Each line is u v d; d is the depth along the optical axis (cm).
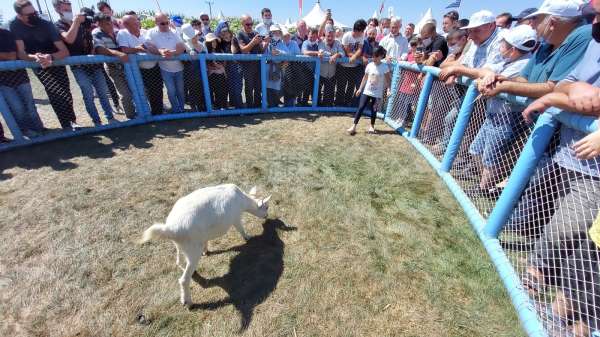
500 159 352
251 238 314
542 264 244
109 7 596
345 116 744
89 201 358
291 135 595
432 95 522
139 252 289
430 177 452
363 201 386
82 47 532
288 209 364
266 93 730
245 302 246
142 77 600
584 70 217
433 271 281
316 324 231
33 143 500
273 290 257
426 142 544
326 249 303
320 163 481
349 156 511
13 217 325
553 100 208
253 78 698
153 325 225
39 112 635
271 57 680
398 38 728
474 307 248
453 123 455
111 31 564
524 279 262
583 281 209
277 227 332
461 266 288
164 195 379
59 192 372
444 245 314
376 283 267
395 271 280
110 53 540
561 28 263
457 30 499
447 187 425
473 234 332
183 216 231
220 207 257
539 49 298
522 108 307
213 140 553
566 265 223
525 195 277
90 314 230
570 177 228
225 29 679
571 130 222
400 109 646
